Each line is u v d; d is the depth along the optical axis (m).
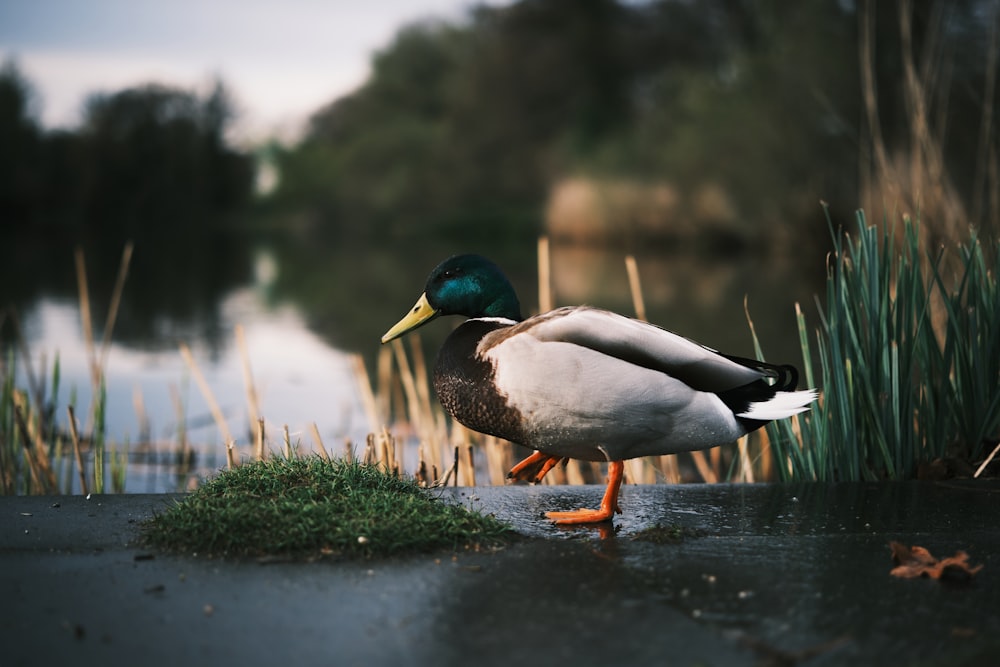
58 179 51.16
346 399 7.51
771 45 20.44
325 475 3.13
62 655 2.09
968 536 3.04
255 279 19.14
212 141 57.84
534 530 3.07
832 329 3.89
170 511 2.92
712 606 2.41
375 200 47.78
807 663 2.10
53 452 5.70
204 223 57.72
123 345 9.98
